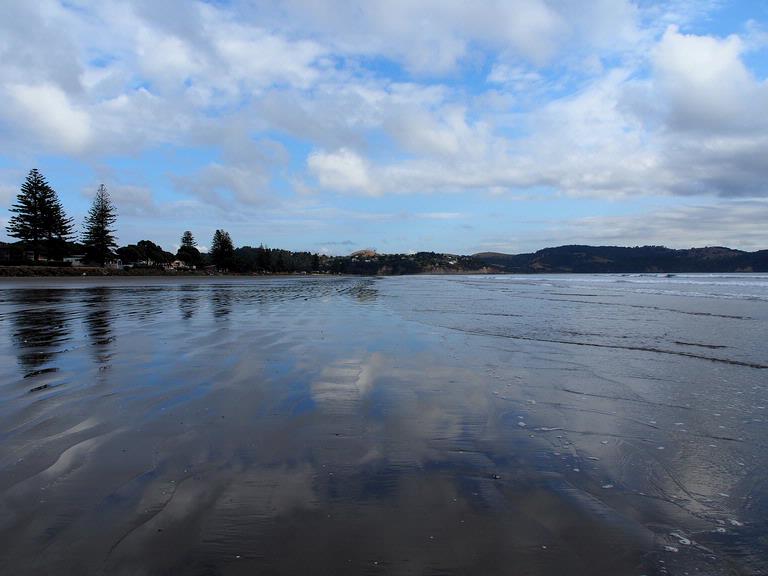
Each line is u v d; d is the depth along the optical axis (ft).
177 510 9.22
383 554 7.94
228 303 65.00
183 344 29.25
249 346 28.63
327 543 8.23
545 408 16.69
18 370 21.67
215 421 14.74
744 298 76.13
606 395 18.45
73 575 7.18
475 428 14.53
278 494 10.00
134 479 10.55
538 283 171.22
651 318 46.78
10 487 10.10
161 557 7.70
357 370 22.35
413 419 15.29
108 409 15.83
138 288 112.37
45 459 11.62
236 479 10.68
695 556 8.09
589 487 10.66
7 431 13.64
